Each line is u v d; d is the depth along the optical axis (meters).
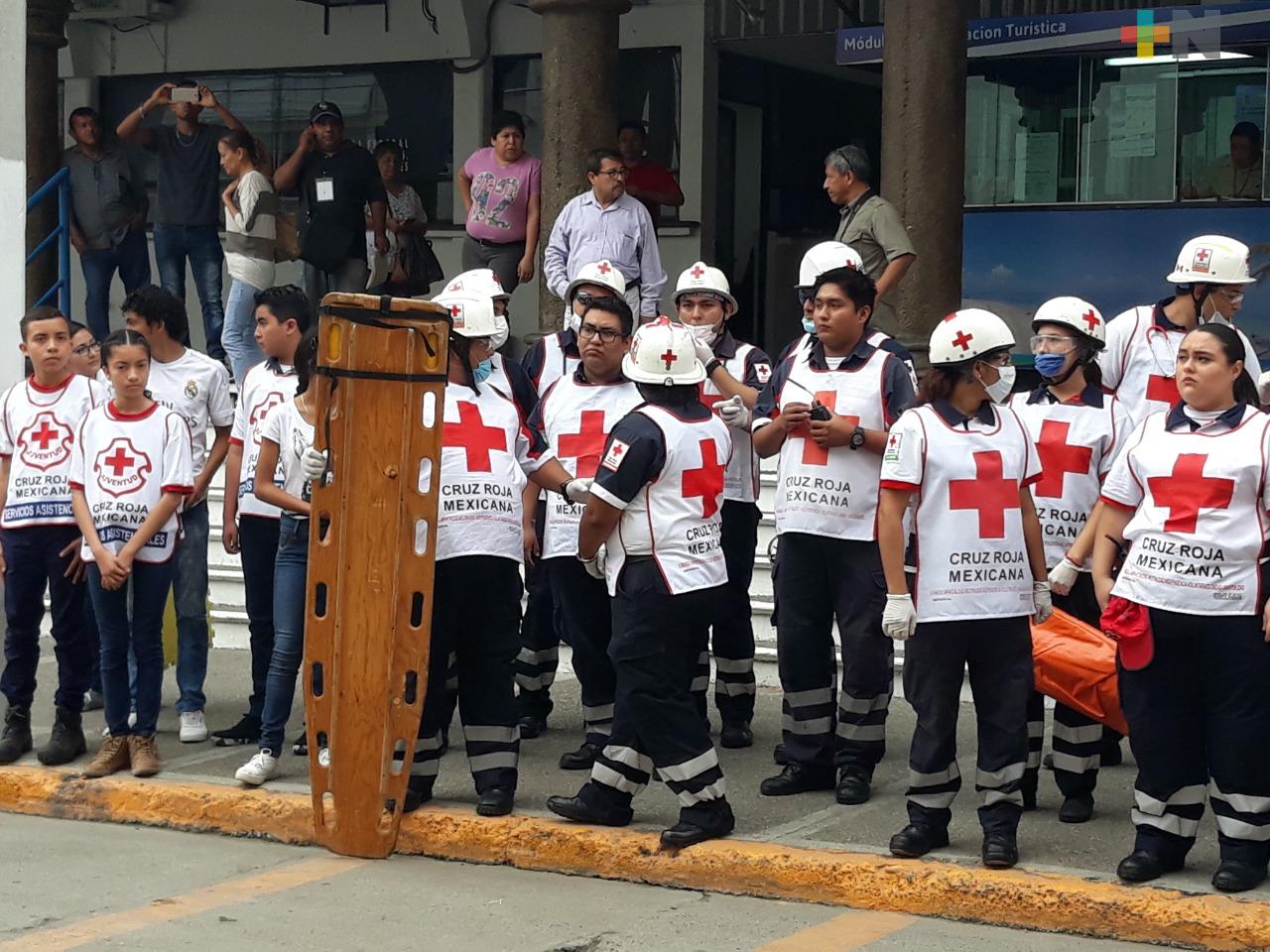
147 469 8.58
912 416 7.34
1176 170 12.98
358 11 15.12
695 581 7.59
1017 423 7.42
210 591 11.68
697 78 14.12
